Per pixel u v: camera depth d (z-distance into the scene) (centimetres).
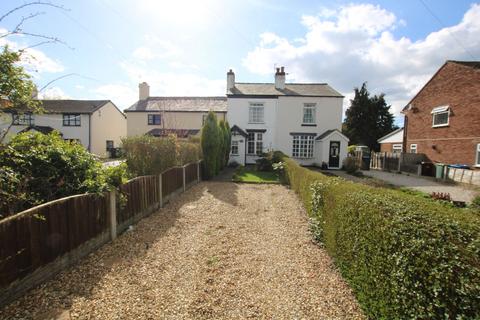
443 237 217
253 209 826
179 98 3117
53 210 380
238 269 432
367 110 3931
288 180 1272
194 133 2705
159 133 2569
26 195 425
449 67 1811
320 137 2198
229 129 2105
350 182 522
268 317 313
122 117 3503
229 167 2070
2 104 371
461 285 188
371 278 303
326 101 2250
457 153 1739
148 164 878
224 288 373
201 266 439
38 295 332
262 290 371
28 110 418
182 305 330
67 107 2916
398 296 245
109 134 3178
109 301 331
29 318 290
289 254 496
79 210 439
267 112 2272
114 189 541
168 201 894
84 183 493
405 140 2323
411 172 1978
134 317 302
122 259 453
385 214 283
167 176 887
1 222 301
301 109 2264
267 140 2278
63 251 401
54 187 489
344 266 397
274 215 761
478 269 185
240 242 551
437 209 272
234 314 317
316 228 564
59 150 508
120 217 578
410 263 231
